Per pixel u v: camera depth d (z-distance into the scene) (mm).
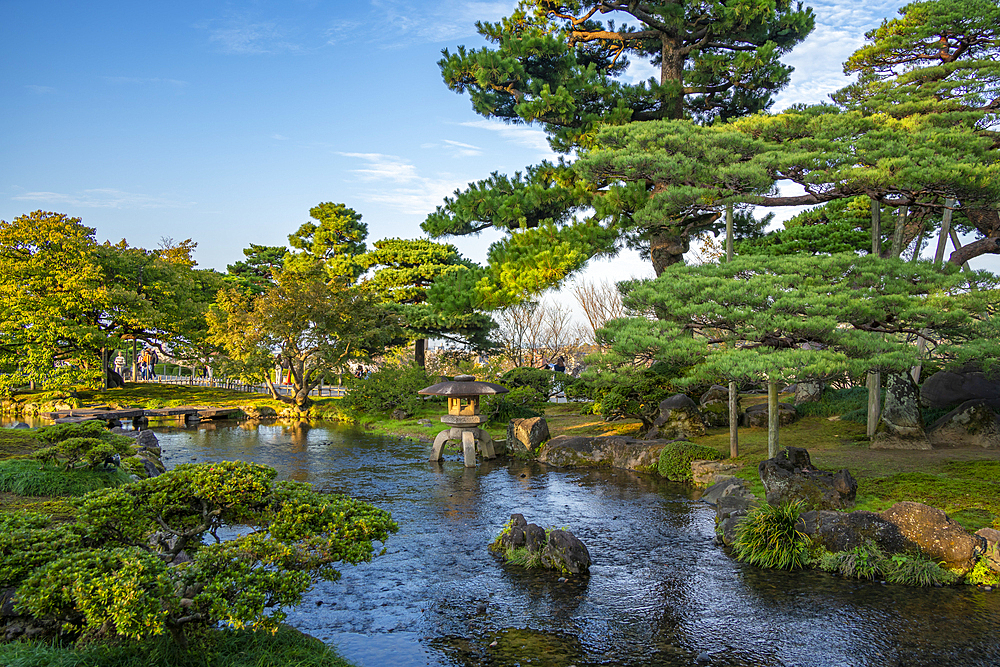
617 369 14406
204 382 64438
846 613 8781
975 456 15688
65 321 41188
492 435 27703
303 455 24578
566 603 9328
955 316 11523
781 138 14508
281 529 6516
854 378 11578
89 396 43594
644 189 17141
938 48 19078
